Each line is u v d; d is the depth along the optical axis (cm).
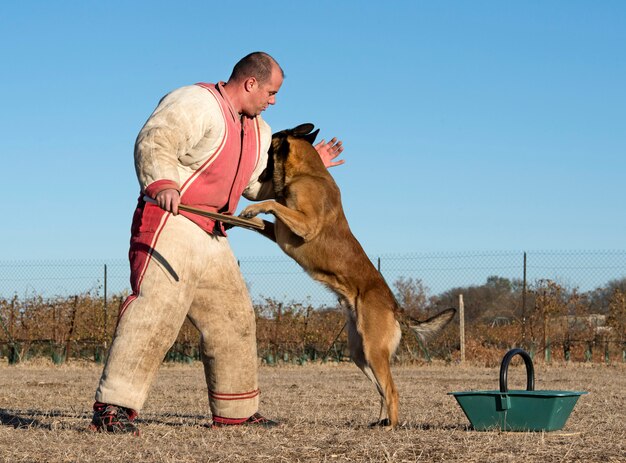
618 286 1822
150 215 493
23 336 1786
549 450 448
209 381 546
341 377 1327
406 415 689
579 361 1794
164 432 514
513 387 1065
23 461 402
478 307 2222
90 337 1794
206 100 498
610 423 610
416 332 632
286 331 1839
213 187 509
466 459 418
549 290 1817
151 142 473
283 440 480
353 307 614
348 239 621
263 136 552
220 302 529
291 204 615
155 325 486
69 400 839
